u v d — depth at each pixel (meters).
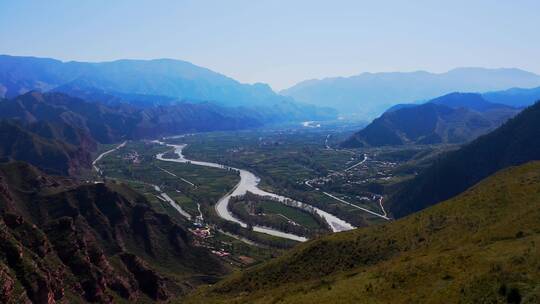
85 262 158.62
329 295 87.81
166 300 175.88
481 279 73.00
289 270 127.06
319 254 130.62
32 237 148.00
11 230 144.00
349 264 118.44
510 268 73.25
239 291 127.25
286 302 92.00
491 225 104.81
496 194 122.88
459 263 83.50
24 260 130.38
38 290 127.12
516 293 66.44
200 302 127.56
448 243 104.50
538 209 100.25
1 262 120.12
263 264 144.12
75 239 164.50
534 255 74.88
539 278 68.19
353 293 85.50
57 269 147.12
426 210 136.12
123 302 163.50
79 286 150.88
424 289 78.25
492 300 67.75
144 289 180.38
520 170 138.25
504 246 85.25
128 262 186.75
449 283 76.75
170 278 197.38
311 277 119.19
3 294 112.62
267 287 124.00
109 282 166.12
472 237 100.06
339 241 132.25
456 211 123.25
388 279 86.81
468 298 70.38
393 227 131.62
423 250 106.12
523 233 91.06
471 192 135.75
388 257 114.81
